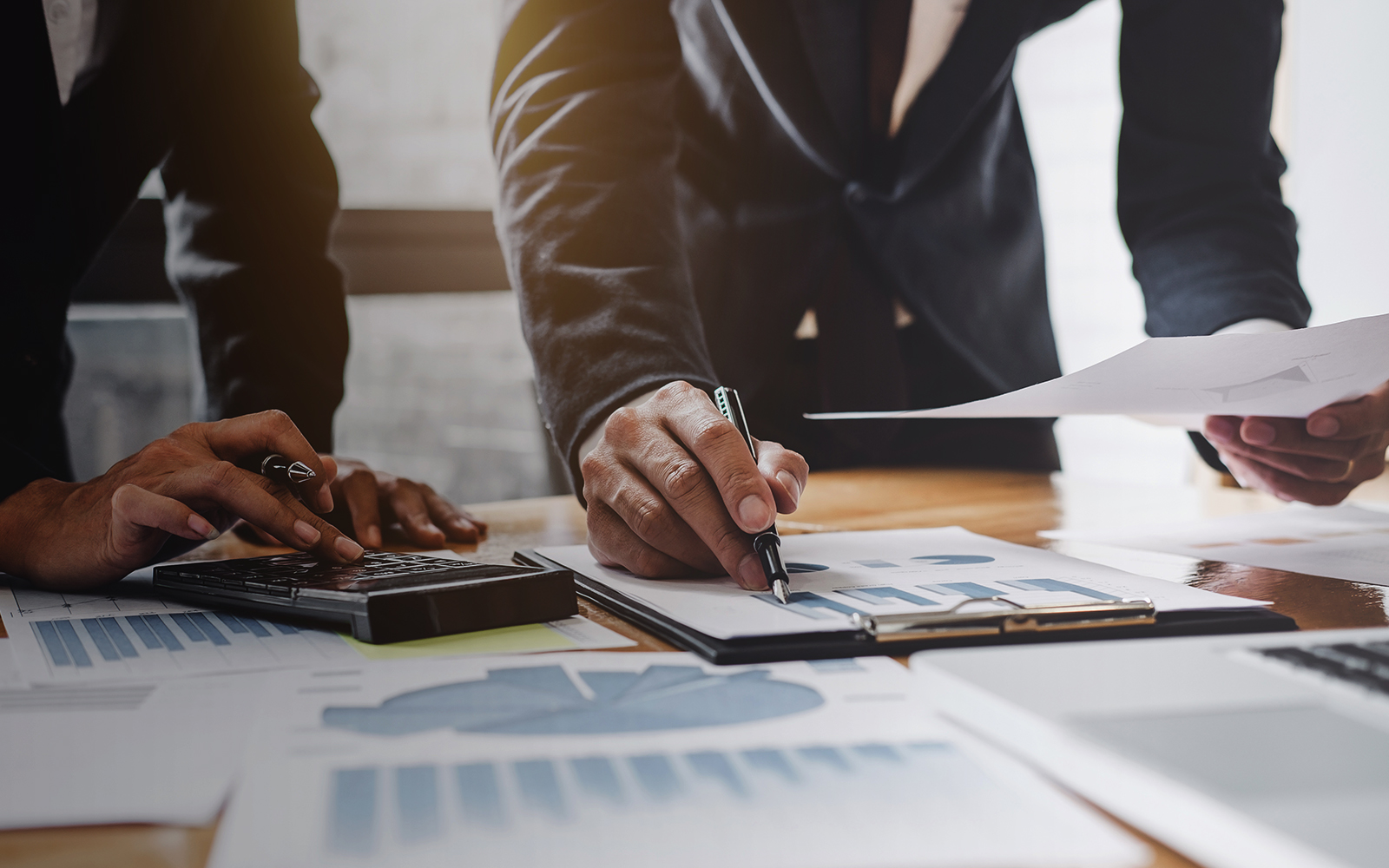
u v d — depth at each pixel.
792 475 0.51
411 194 2.66
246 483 0.51
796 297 1.19
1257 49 1.14
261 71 0.96
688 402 0.53
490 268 1.94
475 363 2.68
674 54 0.94
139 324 2.05
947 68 1.11
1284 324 0.98
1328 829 0.18
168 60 0.86
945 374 1.26
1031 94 2.56
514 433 2.68
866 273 1.20
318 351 0.98
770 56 1.07
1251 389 0.59
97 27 0.83
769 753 0.26
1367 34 2.03
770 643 0.37
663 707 0.31
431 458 2.70
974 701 0.27
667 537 0.50
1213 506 0.86
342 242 1.81
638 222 0.81
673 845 0.21
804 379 1.22
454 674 0.35
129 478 0.53
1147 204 1.18
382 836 0.21
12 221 0.69
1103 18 2.44
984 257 1.23
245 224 0.96
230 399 0.93
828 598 0.45
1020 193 1.29
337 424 2.68
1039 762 0.24
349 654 0.39
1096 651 0.30
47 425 0.82
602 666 0.36
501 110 0.92
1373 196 2.05
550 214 0.80
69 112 0.82
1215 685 0.26
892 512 0.83
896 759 0.26
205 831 0.23
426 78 2.64
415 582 0.43
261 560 0.53
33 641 0.41
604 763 0.26
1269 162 1.16
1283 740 0.22
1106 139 2.47
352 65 2.58
